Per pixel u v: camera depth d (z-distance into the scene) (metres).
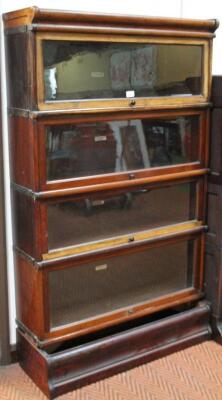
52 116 1.85
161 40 2.06
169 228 2.29
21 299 2.18
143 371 2.23
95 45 1.94
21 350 2.24
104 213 2.11
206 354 2.36
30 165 1.90
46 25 1.77
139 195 2.19
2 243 2.16
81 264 2.08
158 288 2.37
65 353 2.05
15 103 1.96
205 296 2.49
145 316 2.39
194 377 2.19
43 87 1.82
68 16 1.80
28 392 2.09
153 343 2.30
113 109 1.99
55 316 2.08
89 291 2.16
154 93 2.12
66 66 1.88
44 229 1.95
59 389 2.04
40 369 2.07
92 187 2.01
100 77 1.98
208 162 2.34
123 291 2.26
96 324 2.16
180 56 2.16
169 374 2.21
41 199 1.91
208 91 2.25
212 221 2.39
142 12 2.36
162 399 2.04
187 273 2.45
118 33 1.94
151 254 2.30
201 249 2.43
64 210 2.00
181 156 2.27
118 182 2.08
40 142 1.86
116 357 2.19
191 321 2.41
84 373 2.11
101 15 1.87
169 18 2.04
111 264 2.19
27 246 2.04
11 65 1.95
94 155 2.03
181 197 2.33
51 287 2.05
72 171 1.98
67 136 1.94
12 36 1.91
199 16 2.54
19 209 2.07
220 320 2.46
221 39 2.63
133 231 2.21
